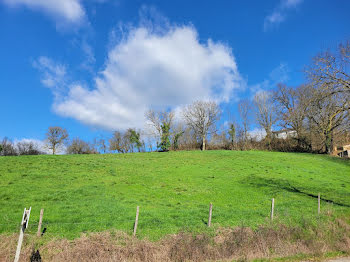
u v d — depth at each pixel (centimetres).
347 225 1856
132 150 9644
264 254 1437
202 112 8119
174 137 8225
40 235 1560
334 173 4175
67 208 2186
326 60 2278
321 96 2356
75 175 3544
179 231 1664
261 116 7988
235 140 8162
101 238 1520
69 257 1335
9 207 2166
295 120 6700
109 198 2583
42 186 2930
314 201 2606
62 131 9444
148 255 1391
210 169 4197
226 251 1460
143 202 2519
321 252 1424
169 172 3966
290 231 1700
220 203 2572
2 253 1302
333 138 6109
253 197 2789
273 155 5650
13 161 4200
